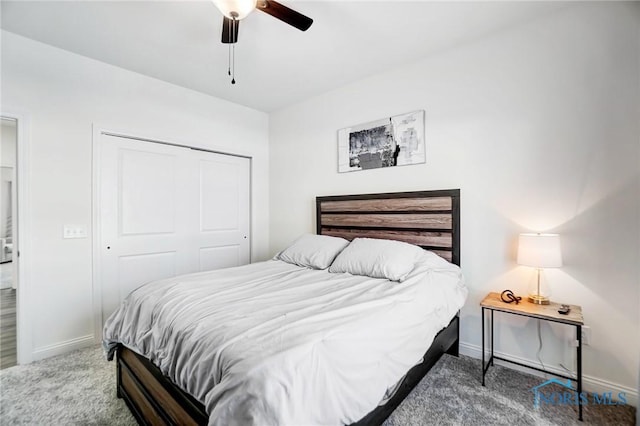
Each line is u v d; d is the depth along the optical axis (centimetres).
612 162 176
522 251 182
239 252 369
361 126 294
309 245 269
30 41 223
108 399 179
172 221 306
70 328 239
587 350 183
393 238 264
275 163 385
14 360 223
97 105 254
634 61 170
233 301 156
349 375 108
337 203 307
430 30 214
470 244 229
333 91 318
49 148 231
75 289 242
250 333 115
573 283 187
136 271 280
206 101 329
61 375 204
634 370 170
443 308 182
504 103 214
